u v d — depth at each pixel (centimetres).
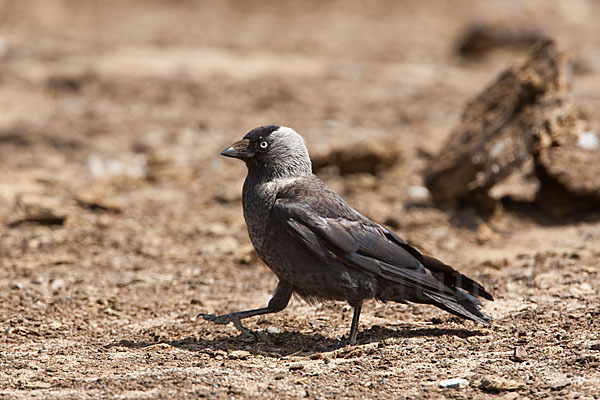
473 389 708
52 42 3353
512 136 1373
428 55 3291
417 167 1731
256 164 873
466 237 1303
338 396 698
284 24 4166
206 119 2197
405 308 987
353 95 2480
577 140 1385
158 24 4075
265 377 752
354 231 838
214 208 1531
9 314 974
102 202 1484
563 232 1305
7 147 1939
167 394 699
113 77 2666
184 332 917
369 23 4209
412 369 767
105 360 808
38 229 1371
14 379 743
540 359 773
